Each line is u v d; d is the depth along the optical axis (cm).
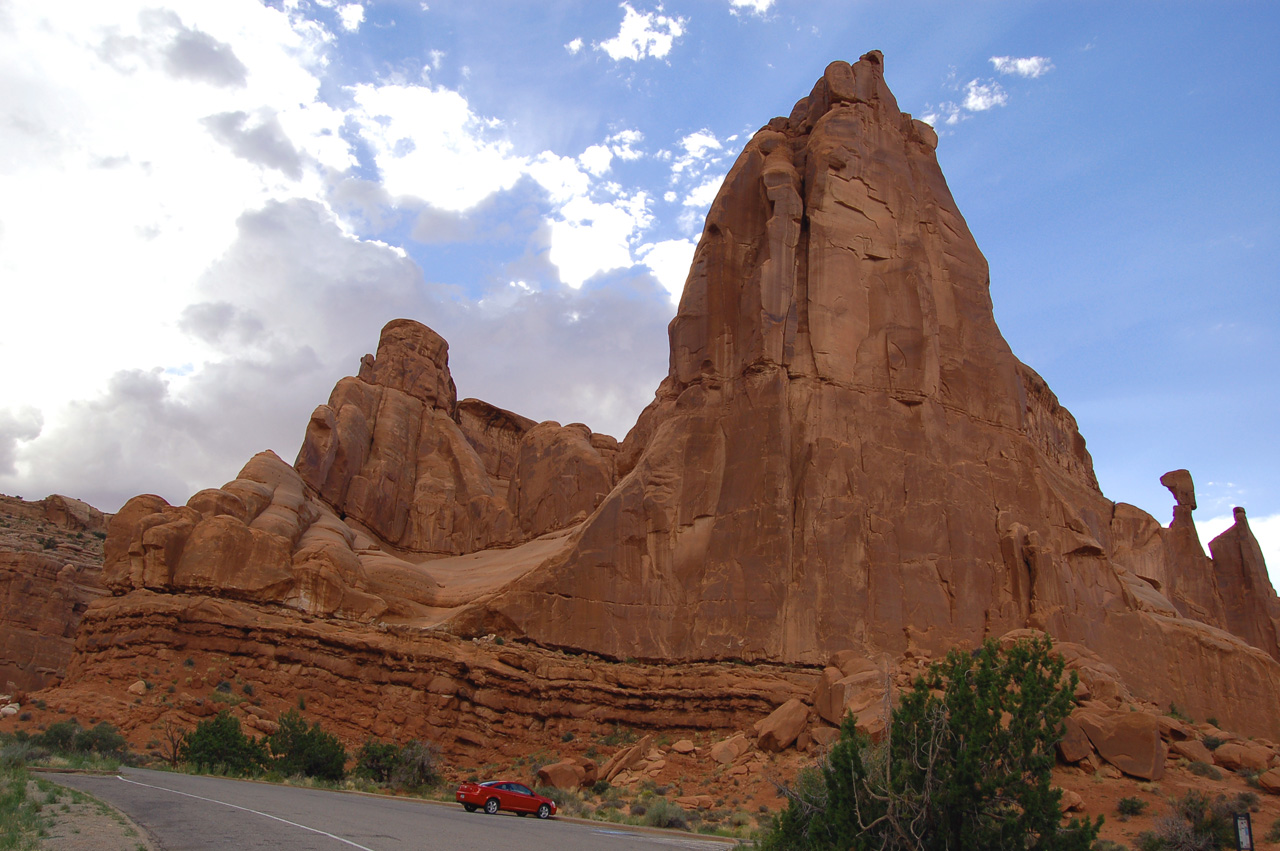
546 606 4009
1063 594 4025
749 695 3544
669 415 4497
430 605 4412
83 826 1453
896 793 1602
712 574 3941
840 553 3812
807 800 1805
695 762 3325
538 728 3744
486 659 3859
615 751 3566
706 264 4553
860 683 3281
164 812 1669
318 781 2956
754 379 4159
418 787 3136
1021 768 1606
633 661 3916
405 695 3753
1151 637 4256
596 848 1720
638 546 4125
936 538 3950
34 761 2497
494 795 2536
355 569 4219
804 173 4622
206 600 3834
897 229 4509
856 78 4888
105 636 3803
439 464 7269
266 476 4819
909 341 4259
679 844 1997
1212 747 3200
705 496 4128
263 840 1408
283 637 3800
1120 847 2256
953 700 1681
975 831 1580
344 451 6431
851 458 3991
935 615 3803
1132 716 2853
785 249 4344
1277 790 2697
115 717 3338
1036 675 1695
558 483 6669
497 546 6781
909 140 4981
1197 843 2283
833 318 4228
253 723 3447
